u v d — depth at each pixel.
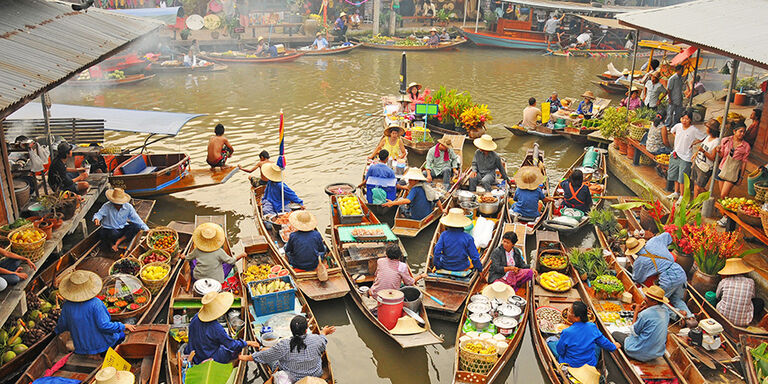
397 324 9.35
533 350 9.54
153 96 25.00
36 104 16.20
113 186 13.57
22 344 8.38
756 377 8.06
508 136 20.53
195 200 14.88
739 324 9.21
